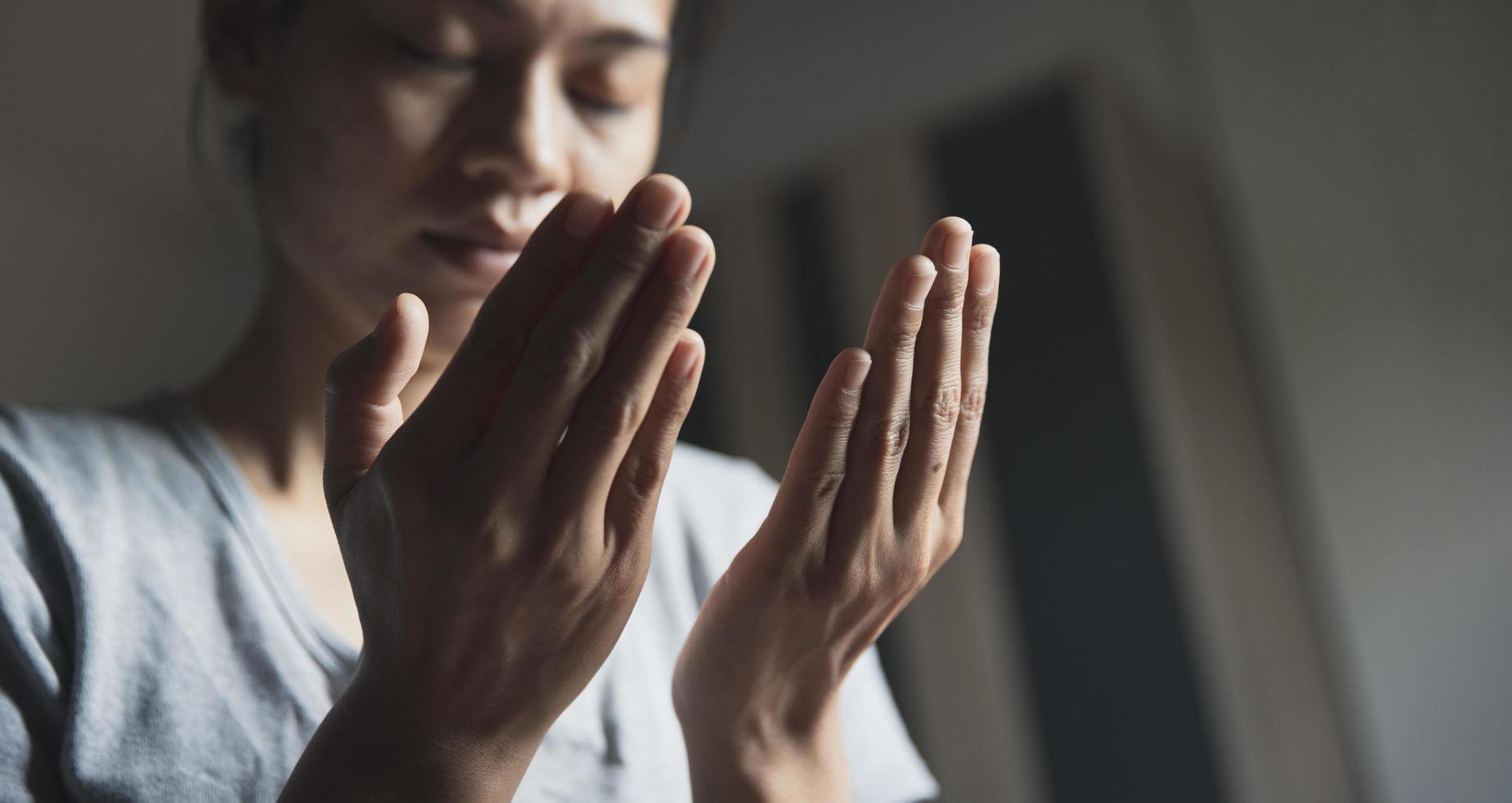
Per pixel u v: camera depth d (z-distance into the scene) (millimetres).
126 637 436
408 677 319
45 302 2830
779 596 386
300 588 475
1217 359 2129
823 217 2215
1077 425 1895
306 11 494
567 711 503
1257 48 2355
